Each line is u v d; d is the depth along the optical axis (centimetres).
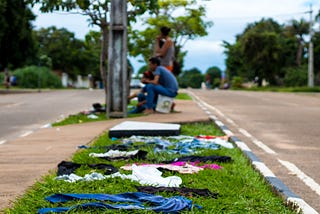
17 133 1027
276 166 635
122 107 1212
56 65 7012
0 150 686
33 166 560
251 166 583
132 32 2503
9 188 450
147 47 2580
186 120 1087
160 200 394
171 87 1309
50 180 465
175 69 1434
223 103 2100
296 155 722
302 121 1252
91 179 469
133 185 449
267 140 887
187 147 699
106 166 535
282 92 4138
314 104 2048
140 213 365
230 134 887
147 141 751
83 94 3142
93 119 1224
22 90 4106
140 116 1223
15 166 561
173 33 2630
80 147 698
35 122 1258
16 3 3609
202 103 2064
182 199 395
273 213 388
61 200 394
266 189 473
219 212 378
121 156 605
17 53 3884
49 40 6988
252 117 1367
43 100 2336
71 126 1024
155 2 1322
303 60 6800
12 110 1678
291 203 412
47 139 808
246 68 7081
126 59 1216
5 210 376
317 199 468
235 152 679
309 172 597
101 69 1387
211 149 685
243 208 393
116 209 370
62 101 2250
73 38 7069
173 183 462
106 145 718
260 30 6806
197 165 571
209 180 485
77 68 7175
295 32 6550
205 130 956
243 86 7244
